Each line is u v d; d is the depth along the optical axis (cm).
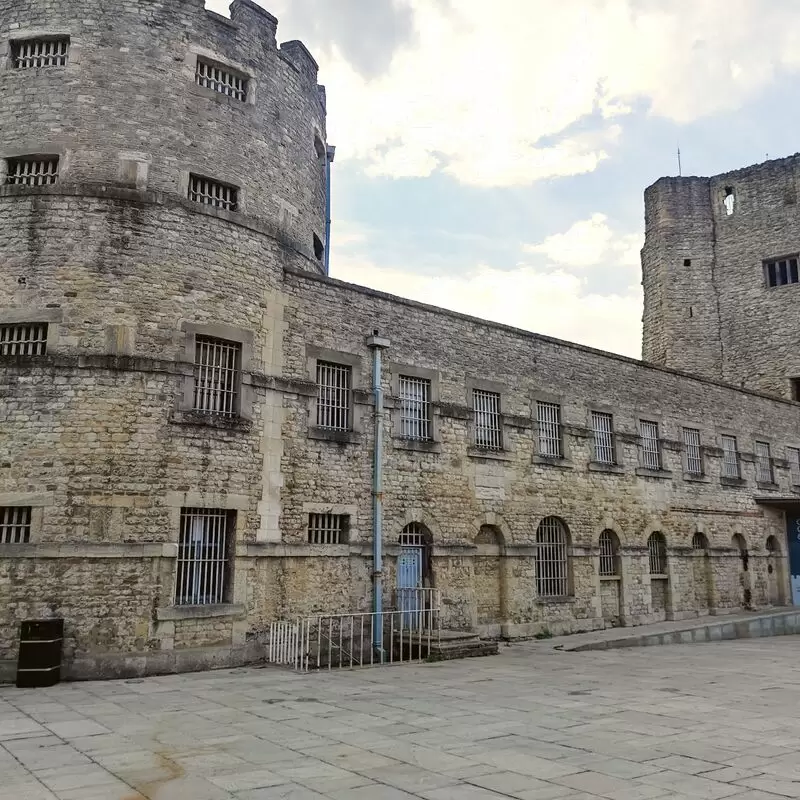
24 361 1450
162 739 895
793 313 3562
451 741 880
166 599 1441
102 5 1652
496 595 2091
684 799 664
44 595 1373
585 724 973
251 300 1664
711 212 3878
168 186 1623
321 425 1777
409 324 2005
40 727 964
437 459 1991
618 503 2483
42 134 1579
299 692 1216
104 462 1440
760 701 1147
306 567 1672
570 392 2405
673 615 2598
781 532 3212
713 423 2962
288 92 1909
